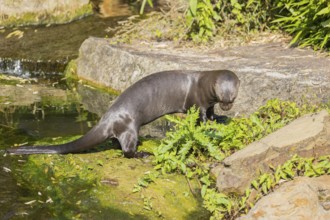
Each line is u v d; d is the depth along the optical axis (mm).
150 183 10852
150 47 17078
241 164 10500
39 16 21281
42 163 11531
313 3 16125
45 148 11750
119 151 11961
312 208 9766
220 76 11664
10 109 14961
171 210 10336
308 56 15578
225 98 11586
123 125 11602
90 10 22203
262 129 11938
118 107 11656
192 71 12367
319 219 9766
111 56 16719
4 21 21016
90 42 17531
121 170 11258
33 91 16406
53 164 11477
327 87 13406
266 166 10586
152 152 11992
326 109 12164
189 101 12273
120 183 10852
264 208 9805
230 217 10258
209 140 11812
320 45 16078
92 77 17109
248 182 10523
